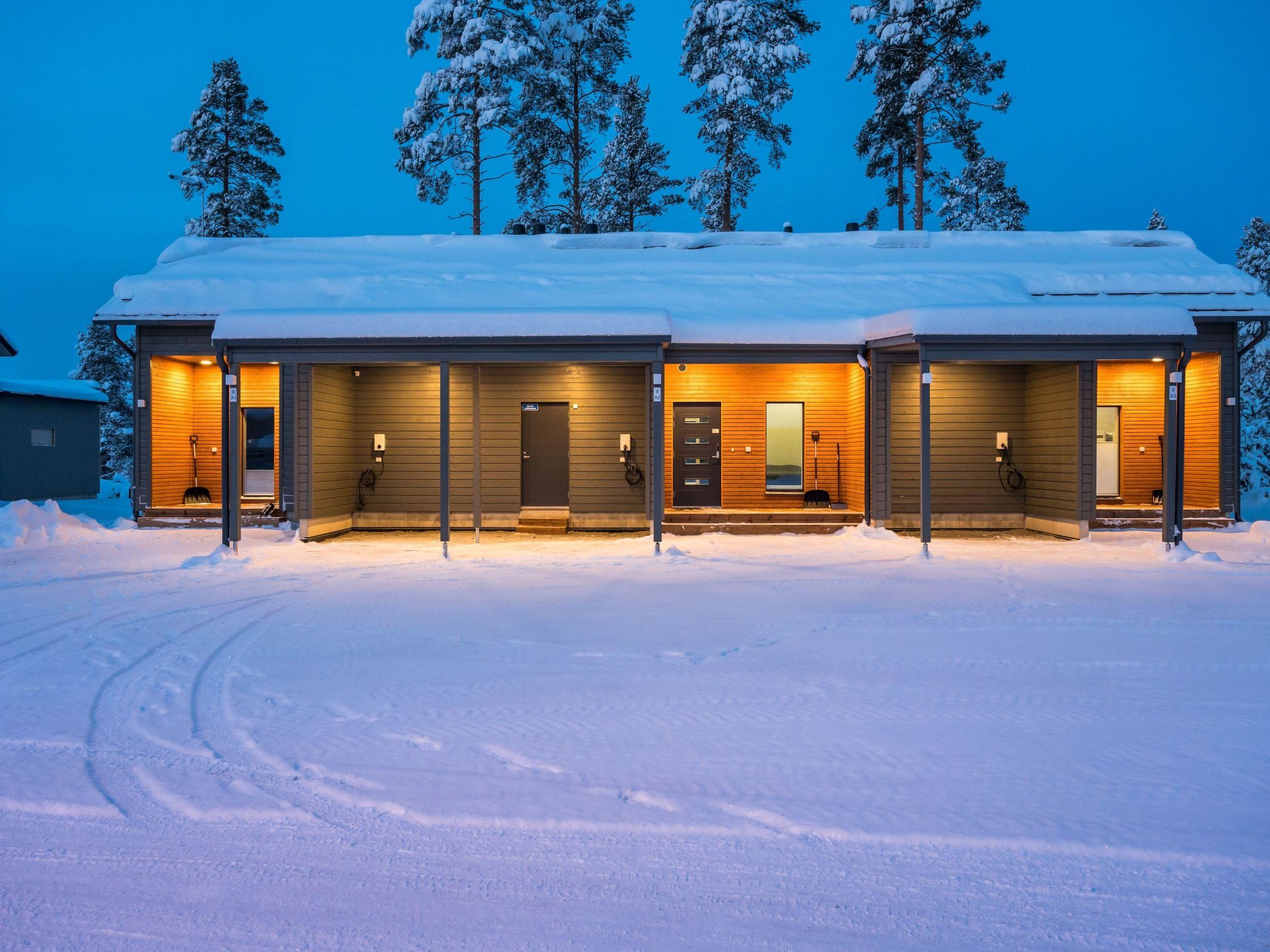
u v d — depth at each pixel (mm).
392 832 3936
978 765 4727
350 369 16969
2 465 23609
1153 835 3867
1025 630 8109
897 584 10695
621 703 5855
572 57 30906
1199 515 16641
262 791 4383
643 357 13461
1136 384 17953
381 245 21203
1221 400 16828
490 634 7980
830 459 17250
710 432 17391
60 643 7559
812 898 3367
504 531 16875
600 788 4422
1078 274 17797
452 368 16922
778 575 11414
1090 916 3232
